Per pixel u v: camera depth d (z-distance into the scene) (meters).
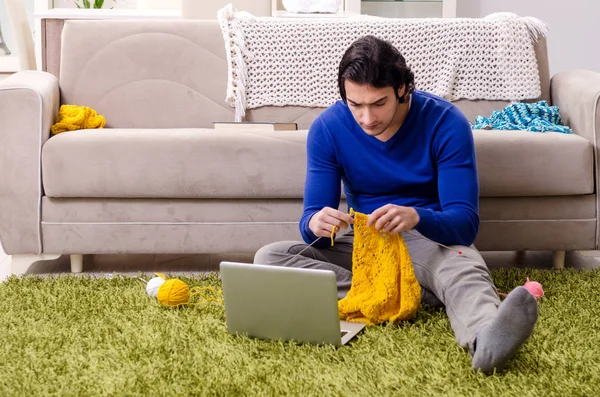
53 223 2.45
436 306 1.90
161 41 2.89
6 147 2.43
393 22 2.87
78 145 2.39
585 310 1.93
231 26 2.88
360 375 1.50
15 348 1.69
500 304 1.57
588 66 5.35
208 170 2.39
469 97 2.86
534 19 2.92
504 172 2.38
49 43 3.37
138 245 2.46
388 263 1.79
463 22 2.86
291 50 2.86
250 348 1.67
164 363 1.58
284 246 1.93
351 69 1.69
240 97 2.82
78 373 1.54
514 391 1.40
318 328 1.65
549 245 2.45
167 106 2.88
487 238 2.44
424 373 1.50
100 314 1.93
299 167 2.38
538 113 2.68
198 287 2.08
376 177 1.92
